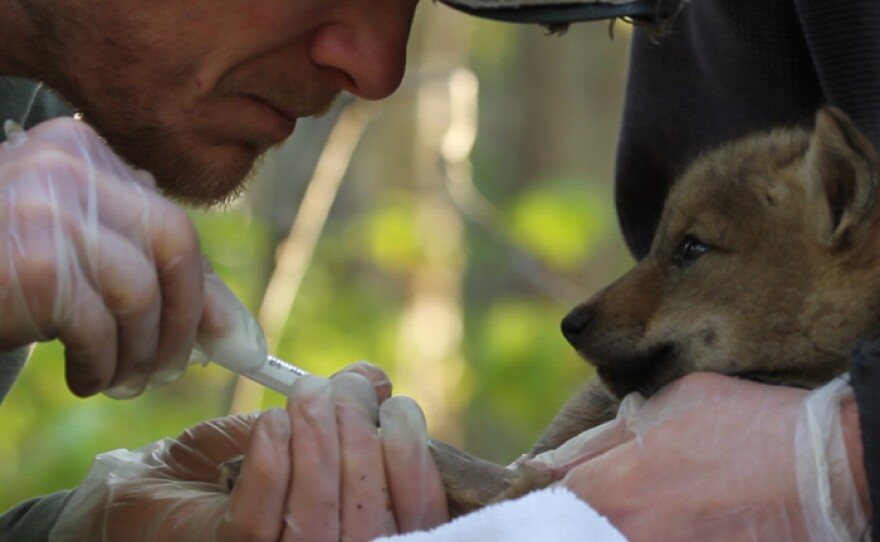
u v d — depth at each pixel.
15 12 7.21
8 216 5.39
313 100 7.59
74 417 16.42
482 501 6.66
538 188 23.31
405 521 6.42
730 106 8.93
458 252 23.31
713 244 7.60
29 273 5.31
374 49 7.51
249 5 7.13
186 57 7.18
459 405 21.30
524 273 22.33
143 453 7.80
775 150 7.78
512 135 26.27
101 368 5.59
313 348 20.20
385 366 21.36
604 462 6.21
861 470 5.98
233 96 7.38
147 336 5.70
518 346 21.00
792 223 7.44
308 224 16.58
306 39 7.40
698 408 6.26
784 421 6.12
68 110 8.62
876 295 7.29
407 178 24.36
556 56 25.92
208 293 6.20
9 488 15.97
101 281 5.48
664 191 9.38
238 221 17.84
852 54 8.05
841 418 6.09
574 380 9.32
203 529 6.61
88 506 7.28
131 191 5.66
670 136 9.18
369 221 23.44
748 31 8.69
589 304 7.77
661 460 6.12
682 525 6.00
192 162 7.52
